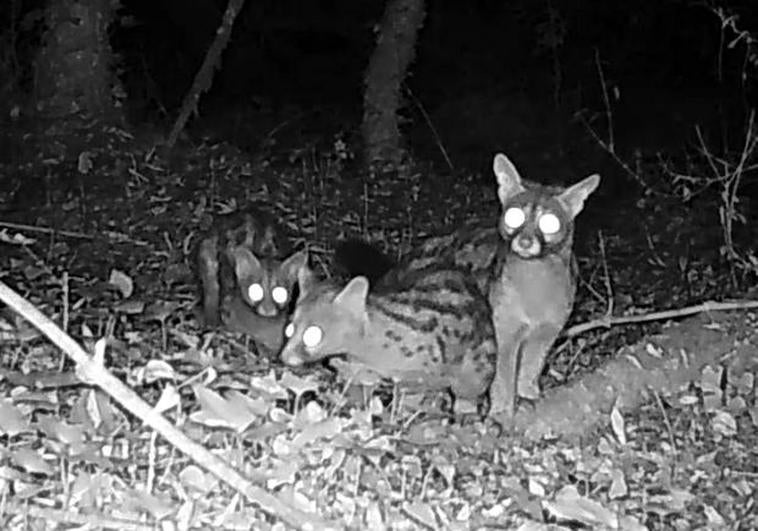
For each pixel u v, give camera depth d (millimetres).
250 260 2006
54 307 1982
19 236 2342
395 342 1650
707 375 1784
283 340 1806
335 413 1481
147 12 5035
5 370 1536
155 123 4430
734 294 2562
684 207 3531
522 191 1695
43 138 3508
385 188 3598
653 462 1606
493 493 1433
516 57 5281
